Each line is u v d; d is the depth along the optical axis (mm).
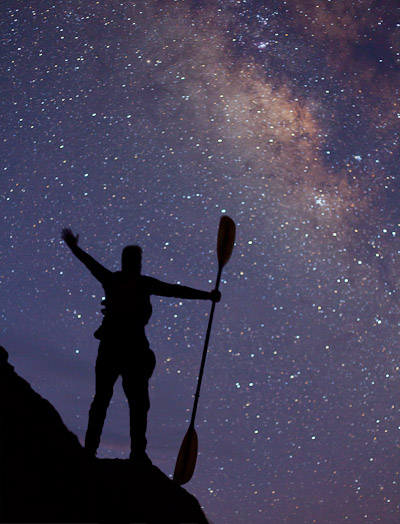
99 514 2699
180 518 3299
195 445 4328
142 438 3889
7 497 2324
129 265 4055
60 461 2592
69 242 4043
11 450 2473
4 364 2934
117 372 3926
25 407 2703
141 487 3373
